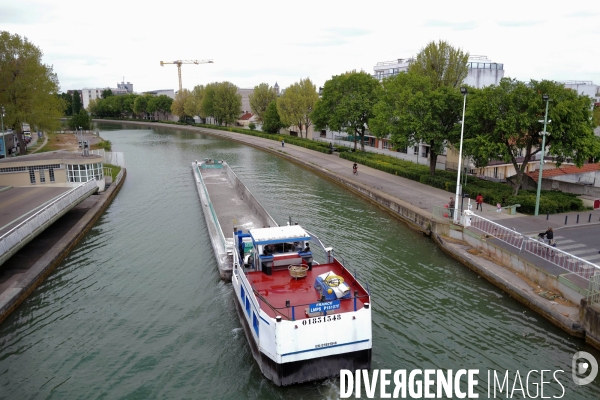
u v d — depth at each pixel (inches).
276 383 684.7
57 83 3085.6
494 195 1609.3
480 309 947.3
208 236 1432.1
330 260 943.0
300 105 4057.6
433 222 1395.2
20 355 793.6
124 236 1444.4
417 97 1952.5
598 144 1459.2
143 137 5137.8
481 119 1640.0
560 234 1250.6
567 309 885.8
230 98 5664.4
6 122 2689.5
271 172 2704.2
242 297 863.7
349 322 692.7
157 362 771.4
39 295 1021.2
